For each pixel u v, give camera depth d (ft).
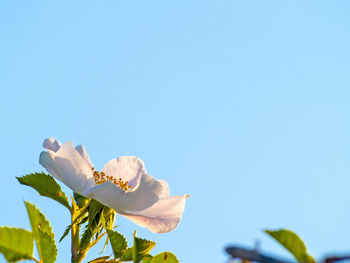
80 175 7.59
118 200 7.39
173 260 6.75
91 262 6.91
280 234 4.33
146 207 7.67
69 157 7.63
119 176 8.92
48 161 7.72
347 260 3.20
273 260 3.20
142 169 9.00
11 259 5.99
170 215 7.97
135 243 6.66
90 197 7.36
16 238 6.06
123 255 6.87
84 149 8.41
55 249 6.32
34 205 6.68
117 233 6.79
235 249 3.25
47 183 7.34
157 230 7.79
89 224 7.17
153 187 7.57
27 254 6.08
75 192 7.55
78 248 7.06
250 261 3.22
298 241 4.27
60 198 7.32
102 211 7.35
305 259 4.25
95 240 7.19
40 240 6.29
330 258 3.23
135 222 7.84
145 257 6.71
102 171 8.90
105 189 7.27
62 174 7.64
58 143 8.27
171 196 8.13
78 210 7.37
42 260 6.26
